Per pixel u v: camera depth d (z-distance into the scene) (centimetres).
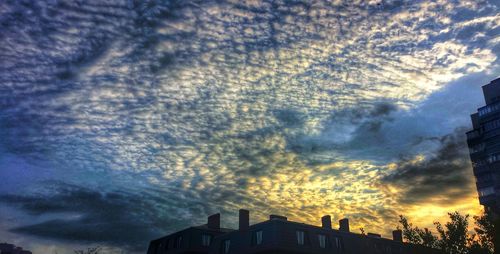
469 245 3425
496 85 10544
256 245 4847
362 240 5338
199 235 5975
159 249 6506
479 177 10275
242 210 5372
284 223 4812
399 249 5562
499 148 9919
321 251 4888
